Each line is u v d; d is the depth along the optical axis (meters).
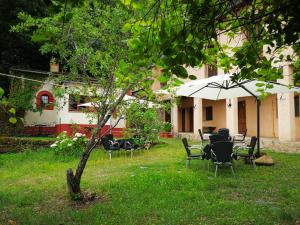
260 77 4.67
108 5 6.96
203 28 3.50
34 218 5.64
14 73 21.47
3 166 11.54
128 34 6.75
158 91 7.99
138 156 13.13
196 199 6.43
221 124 21.89
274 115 18.14
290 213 5.40
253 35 4.07
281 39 3.80
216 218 5.34
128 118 8.59
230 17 4.00
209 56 4.52
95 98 7.16
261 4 4.01
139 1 3.83
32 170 10.52
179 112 26.94
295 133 15.00
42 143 15.42
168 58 3.29
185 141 9.94
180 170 9.51
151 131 10.71
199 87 9.81
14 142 14.84
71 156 13.00
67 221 5.47
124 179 8.35
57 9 2.95
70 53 7.46
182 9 3.61
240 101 21.05
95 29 7.17
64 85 8.45
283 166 9.96
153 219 5.40
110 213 5.77
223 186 7.49
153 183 7.77
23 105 20.69
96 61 7.36
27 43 25.78
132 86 6.80
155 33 3.39
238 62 4.14
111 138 13.84
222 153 8.44
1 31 25.23
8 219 5.71
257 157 10.86
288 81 13.41
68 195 7.06
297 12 3.20
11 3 24.03
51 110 23.17
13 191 7.70
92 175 9.30
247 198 6.49
